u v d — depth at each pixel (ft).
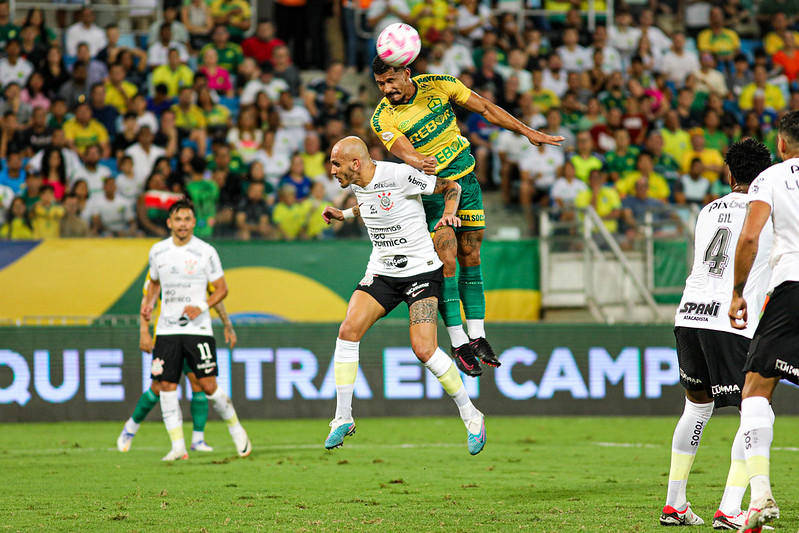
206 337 103.45
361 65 206.80
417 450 111.24
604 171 178.40
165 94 182.29
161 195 155.12
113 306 150.51
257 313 152.05
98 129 177.88
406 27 70.85
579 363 150.61
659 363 151.12
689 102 197.57
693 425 62.54
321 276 154.51
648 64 207.00
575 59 203.31
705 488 80.23
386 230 70.49
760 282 61.52
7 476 89.56
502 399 150.00
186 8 197.36
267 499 74.23
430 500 73.41
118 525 62.69
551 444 117.70
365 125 195.52
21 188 165.89
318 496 75.87
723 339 60.80
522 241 158.81
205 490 79.56
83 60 184.85
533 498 74.28
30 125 175.22
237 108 190.29
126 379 146.61
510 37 200.64
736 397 60.34
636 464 98.07
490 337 150.20
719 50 212.02
